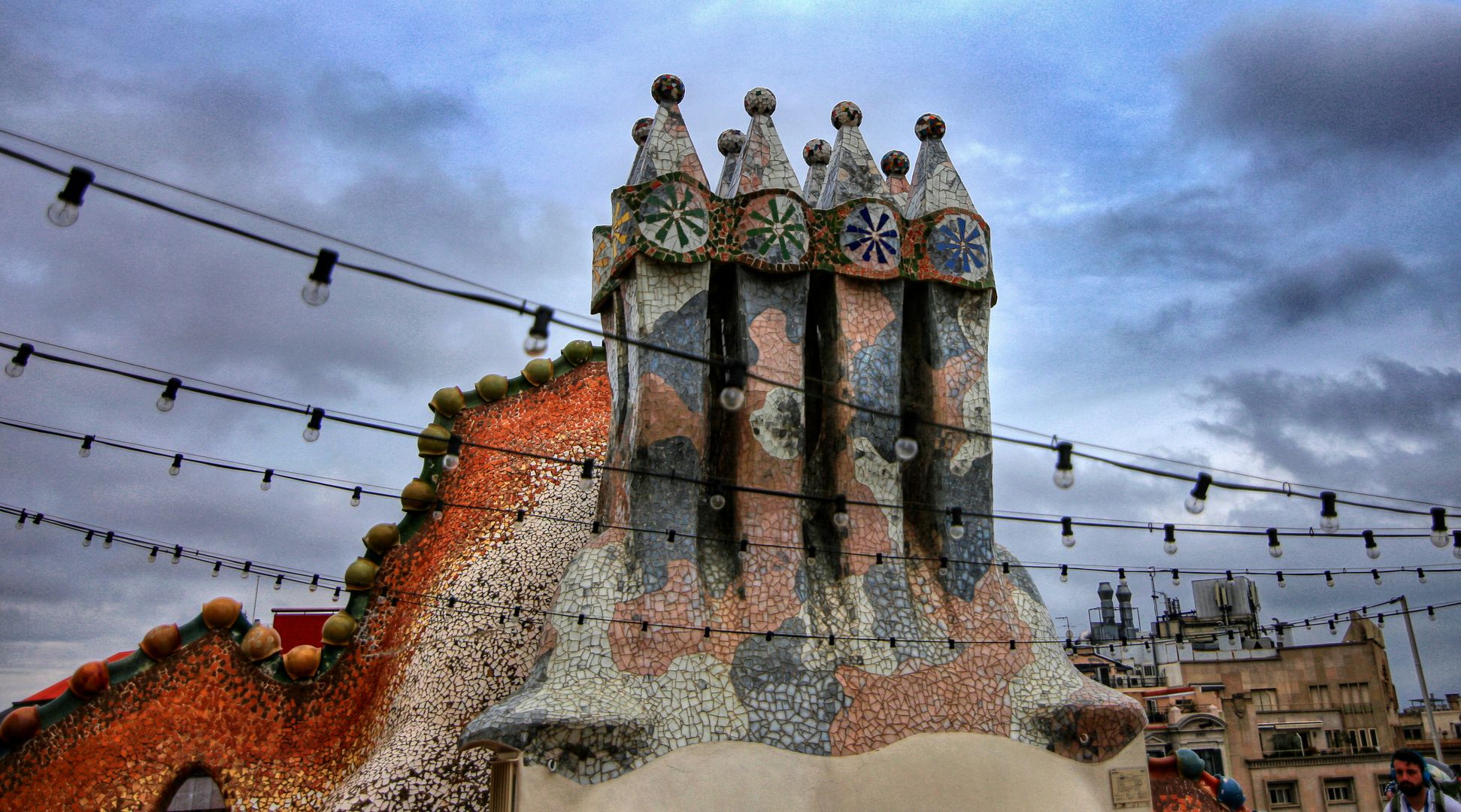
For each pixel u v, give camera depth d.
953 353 22.34
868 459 21.33
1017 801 19.73
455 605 24.08
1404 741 51.41
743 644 19.73
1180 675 53.88
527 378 27.88
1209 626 58.38
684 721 18.86
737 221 21.38
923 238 22.67
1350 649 52.94
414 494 25.81
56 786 21.83
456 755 21.48
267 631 23.69
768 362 20.95
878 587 20.80
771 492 15.59
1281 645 55.56
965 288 22.55
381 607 24.94
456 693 22.72
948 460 21.91
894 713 19.83
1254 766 47.50
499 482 26.25
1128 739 20.77
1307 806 47.06
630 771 18.20
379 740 22.81
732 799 18.41
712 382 21.64
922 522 22.12
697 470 20.41
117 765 22.20
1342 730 51.59
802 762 19.02
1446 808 12.85
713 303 21.89
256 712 23.41
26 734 21.92
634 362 20.62
